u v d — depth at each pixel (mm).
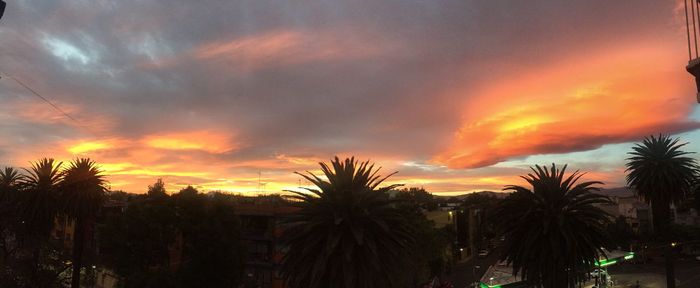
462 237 96250
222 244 49219
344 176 28578
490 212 36031
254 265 56812
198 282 47750
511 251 34188
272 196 84000
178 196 52281
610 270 72562
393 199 28594
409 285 48188
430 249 57062
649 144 47250
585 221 31047
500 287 49000
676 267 73750
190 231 49438
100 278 61188
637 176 47719
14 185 48406
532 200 32531
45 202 45406
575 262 31141
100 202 48219
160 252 49188
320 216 27141
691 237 82562
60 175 47062
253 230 59219
